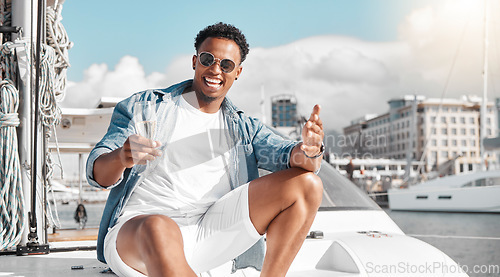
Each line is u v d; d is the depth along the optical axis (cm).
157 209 134
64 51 262
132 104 138
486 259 966
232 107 151
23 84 234
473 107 4241
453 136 4116
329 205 223
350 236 186
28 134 232
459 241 1230
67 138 400
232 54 144
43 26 241
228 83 144
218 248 136
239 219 132
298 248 136
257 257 154
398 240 180
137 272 121
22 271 162
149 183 138
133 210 135
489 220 2028
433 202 2420
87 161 125
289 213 131
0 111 222
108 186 125
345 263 167
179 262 103
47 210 236
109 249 124
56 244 239
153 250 103
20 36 237
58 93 258
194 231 136
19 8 243
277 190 130
